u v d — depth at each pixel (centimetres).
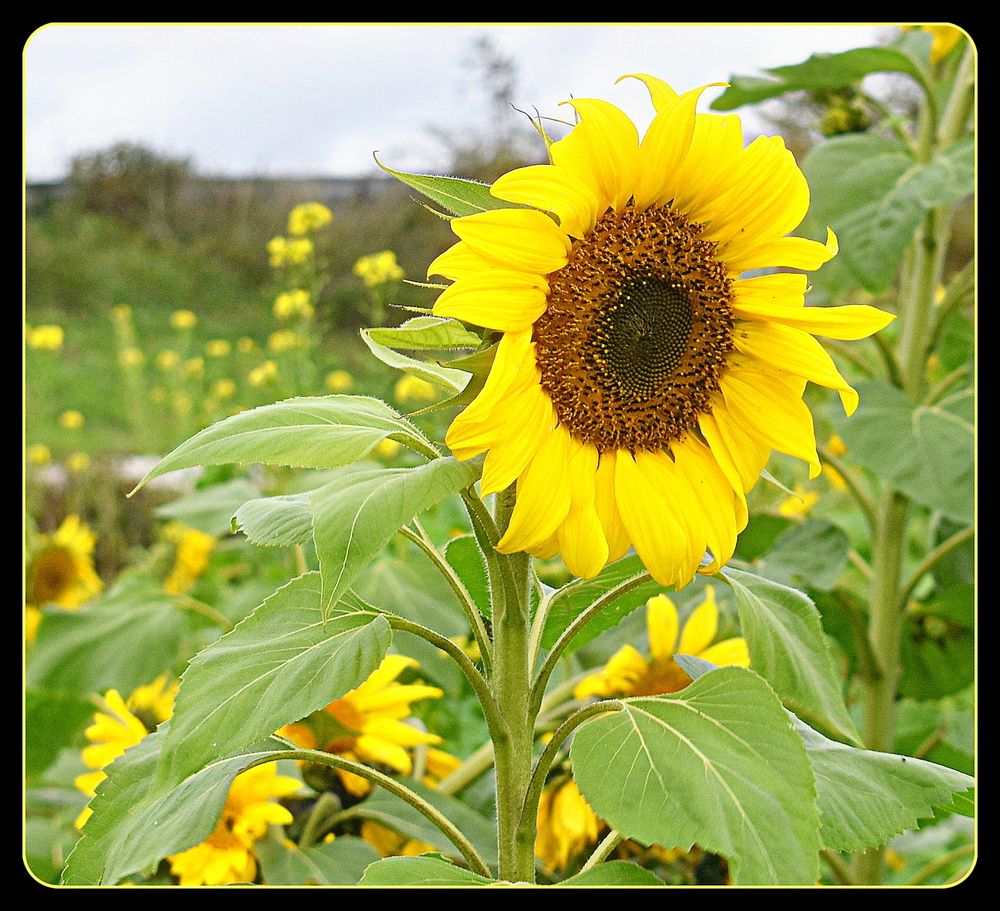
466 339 127
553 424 126
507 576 130
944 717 335
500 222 117
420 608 235
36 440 896
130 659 258
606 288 128
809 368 131
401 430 131
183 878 170
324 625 110
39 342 747
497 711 132
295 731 190
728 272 135
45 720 264
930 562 264
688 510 130
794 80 272
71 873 135
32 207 1480
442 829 134
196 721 120
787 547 258
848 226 247
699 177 130
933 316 284
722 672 122
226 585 405
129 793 139
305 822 188
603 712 126
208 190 1449
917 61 281
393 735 190
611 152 125
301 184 1376
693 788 109
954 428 245
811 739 153
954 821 274
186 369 719
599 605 137
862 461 243
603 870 114
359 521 113
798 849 105
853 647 287
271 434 123
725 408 134
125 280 1324
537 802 130
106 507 607
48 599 391
